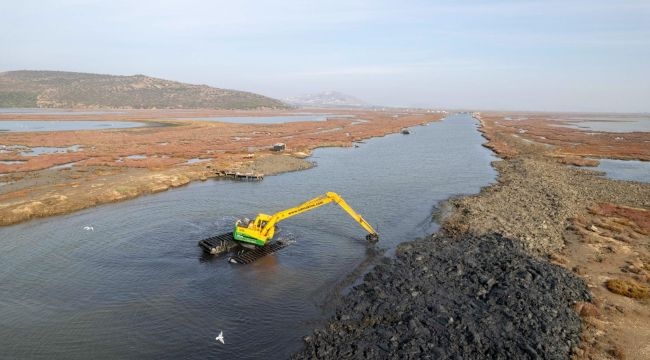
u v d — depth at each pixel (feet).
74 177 215.92
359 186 209.26
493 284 96.27
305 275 107.45
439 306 86.79
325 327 82.64
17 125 540.93
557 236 132.46
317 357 72.79
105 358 73.36
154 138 403.54
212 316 87.20
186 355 74.38
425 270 105.29
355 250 124.77
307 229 142.82
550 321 80.89
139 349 76.02
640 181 233.35
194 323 84.58
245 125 585.63
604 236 133.39
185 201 177.27
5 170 230.89
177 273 107.55
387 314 85.76
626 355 71.51
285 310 89.86
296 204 174.09
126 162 260.42
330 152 332.80
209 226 144.46
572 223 145.89
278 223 148.36
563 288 94.27
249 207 168.96
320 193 193.26
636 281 100.37
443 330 78.64
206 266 112.06
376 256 120.06
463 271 104.42
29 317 86.22
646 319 83.66
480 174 245.65
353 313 86.99
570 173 247.91
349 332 80.43
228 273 107.96
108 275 105.91
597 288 96.68
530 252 118.73
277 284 102.12
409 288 95.66
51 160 262.67
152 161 266.16
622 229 139.74
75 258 115.96
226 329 82.58
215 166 249.14
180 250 122.62
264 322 85.15
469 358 70.64
